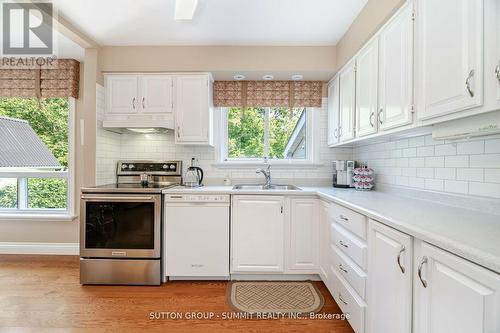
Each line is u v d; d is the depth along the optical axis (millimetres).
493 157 1302
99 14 2141
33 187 3141
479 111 1033
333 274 1965
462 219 1189
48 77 2945
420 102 1392
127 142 3051
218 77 2900
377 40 1841
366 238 1470
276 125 3172
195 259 2391
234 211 2395
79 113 3053
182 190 2377
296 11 2088
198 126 2707
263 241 2393
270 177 3033
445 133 1290
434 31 1273
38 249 3059
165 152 3045
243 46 2674
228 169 3037
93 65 2625
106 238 2346
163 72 2719
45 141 3100
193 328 1739
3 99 3082
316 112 3053
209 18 2189
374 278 1357
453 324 851
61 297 2111
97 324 1767
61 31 2299
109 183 2846
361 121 2104
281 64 2668
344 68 2479
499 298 703
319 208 2373
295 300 2092
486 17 984
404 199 1828
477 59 1021
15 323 1768
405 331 1084
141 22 2260
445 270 893
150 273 2328
